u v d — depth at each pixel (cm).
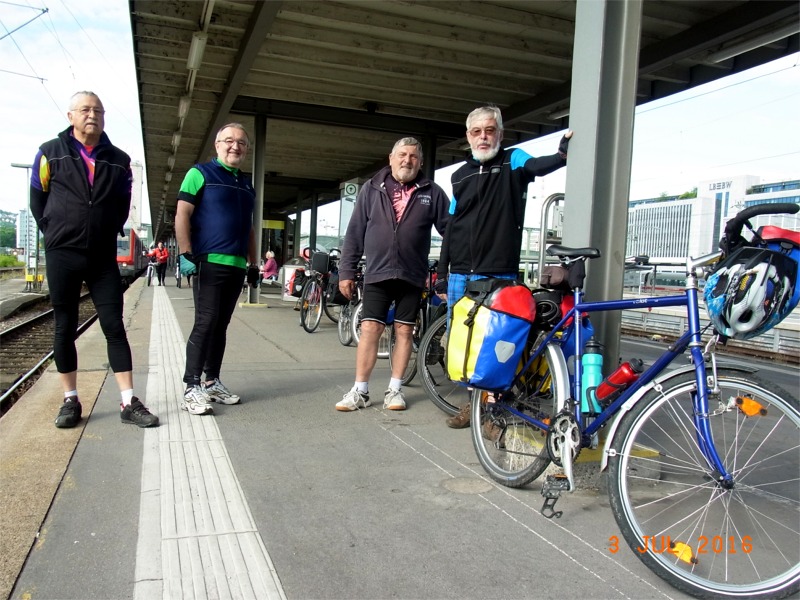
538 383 299
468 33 885
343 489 293
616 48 317
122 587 205
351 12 826
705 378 223
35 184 352
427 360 436
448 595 208
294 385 504
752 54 936
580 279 281
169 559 223
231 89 988
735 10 770
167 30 864
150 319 918
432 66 1016
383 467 324
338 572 219
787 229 211
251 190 430
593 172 314
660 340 1184
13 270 4619
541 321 298
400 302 435
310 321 845
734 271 207
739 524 253
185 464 315
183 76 1062
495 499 287
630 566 230
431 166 1348
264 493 284
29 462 307
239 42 884
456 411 421
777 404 212
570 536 252
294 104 1230
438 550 237
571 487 254
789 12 720
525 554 237
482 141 356
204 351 411
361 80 1076
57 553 225
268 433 373
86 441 343
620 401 250
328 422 402
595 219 321
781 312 205
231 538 240
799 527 251
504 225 352
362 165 1956
